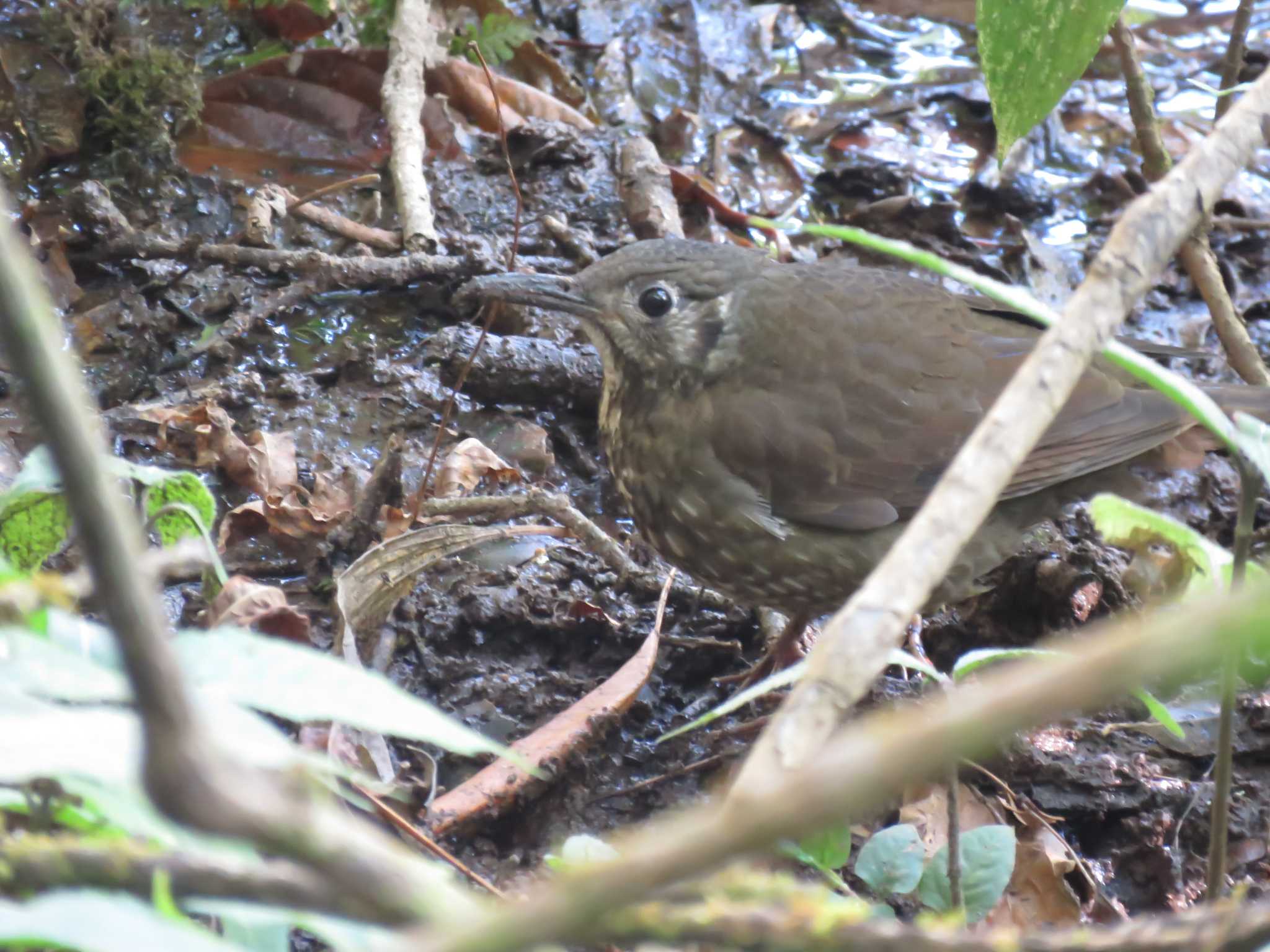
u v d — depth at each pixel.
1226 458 11.80
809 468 9.34
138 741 3.13
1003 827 6.87
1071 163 15.46
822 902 3.20
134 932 3.09
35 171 12.78
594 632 9.62
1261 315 13.84
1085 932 3.65
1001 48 7.41
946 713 2.12
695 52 15.82
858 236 4.14
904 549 3.59
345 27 14.47
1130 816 8.70
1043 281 13.97
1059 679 1.88
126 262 12.12
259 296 12.09
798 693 3.42
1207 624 1.81
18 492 5.95
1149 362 4.36
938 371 9.57
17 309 1.92
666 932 3.01
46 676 3.97
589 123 14.45
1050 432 9.27
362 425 11.27
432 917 2.19
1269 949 4.51
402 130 13.06
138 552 2.14
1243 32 11.31
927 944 3.11
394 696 3.87
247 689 3.85
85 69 13.13
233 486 10.54
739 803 2.06
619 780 8.80
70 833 4.54
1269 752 9.12
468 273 12.27
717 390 9.40
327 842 2.13
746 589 9.78
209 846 3.94
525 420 11.59
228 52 14.25
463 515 10.12
